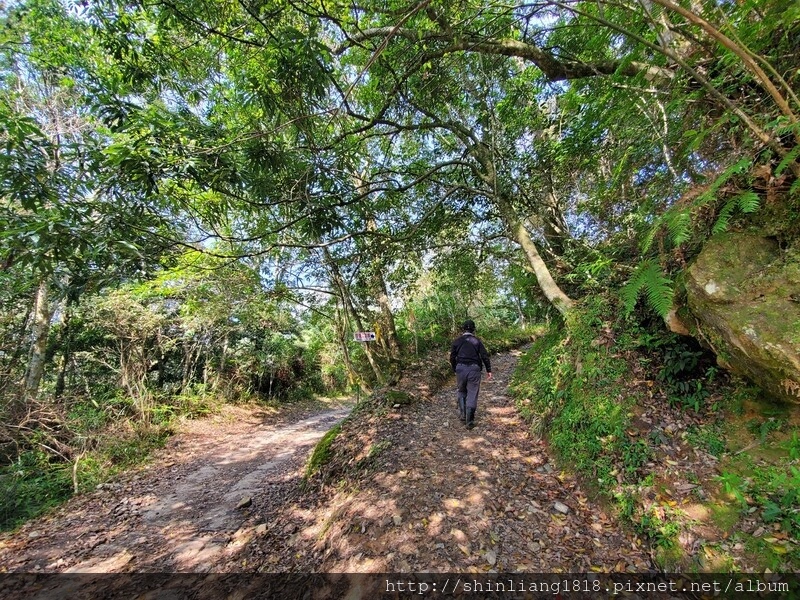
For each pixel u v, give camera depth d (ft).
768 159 7.06
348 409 48.11
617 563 7.90
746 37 6.12
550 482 11.00
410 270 28.84
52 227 8.04
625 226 14.11
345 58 18.33
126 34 11.97
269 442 30.63
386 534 10.15
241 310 36.86
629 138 12.67
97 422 24.99
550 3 6.97
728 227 8.05
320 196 14.35
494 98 18.19
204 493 19.79
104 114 11.32
